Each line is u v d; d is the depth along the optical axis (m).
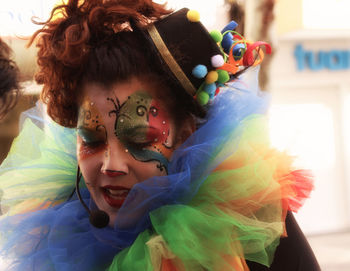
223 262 0.70
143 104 0.75
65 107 0.84
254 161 0.78
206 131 0.79
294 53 4.87
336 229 4.92
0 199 0.97
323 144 4.99
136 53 0.74
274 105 4.89
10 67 0.91
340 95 4.98
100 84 0.74
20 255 0.88
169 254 0.71
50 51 0.78
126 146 0.75
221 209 0.76
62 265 0.80
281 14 4.38
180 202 0.78
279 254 0.76
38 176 0.97
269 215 0.75
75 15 0.79
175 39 0.74
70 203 0.90
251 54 0.80
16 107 1.03
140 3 0.78
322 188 4.94
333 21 4.32
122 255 0.76
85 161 0.78
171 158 0.78
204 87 0.76
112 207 0.78
